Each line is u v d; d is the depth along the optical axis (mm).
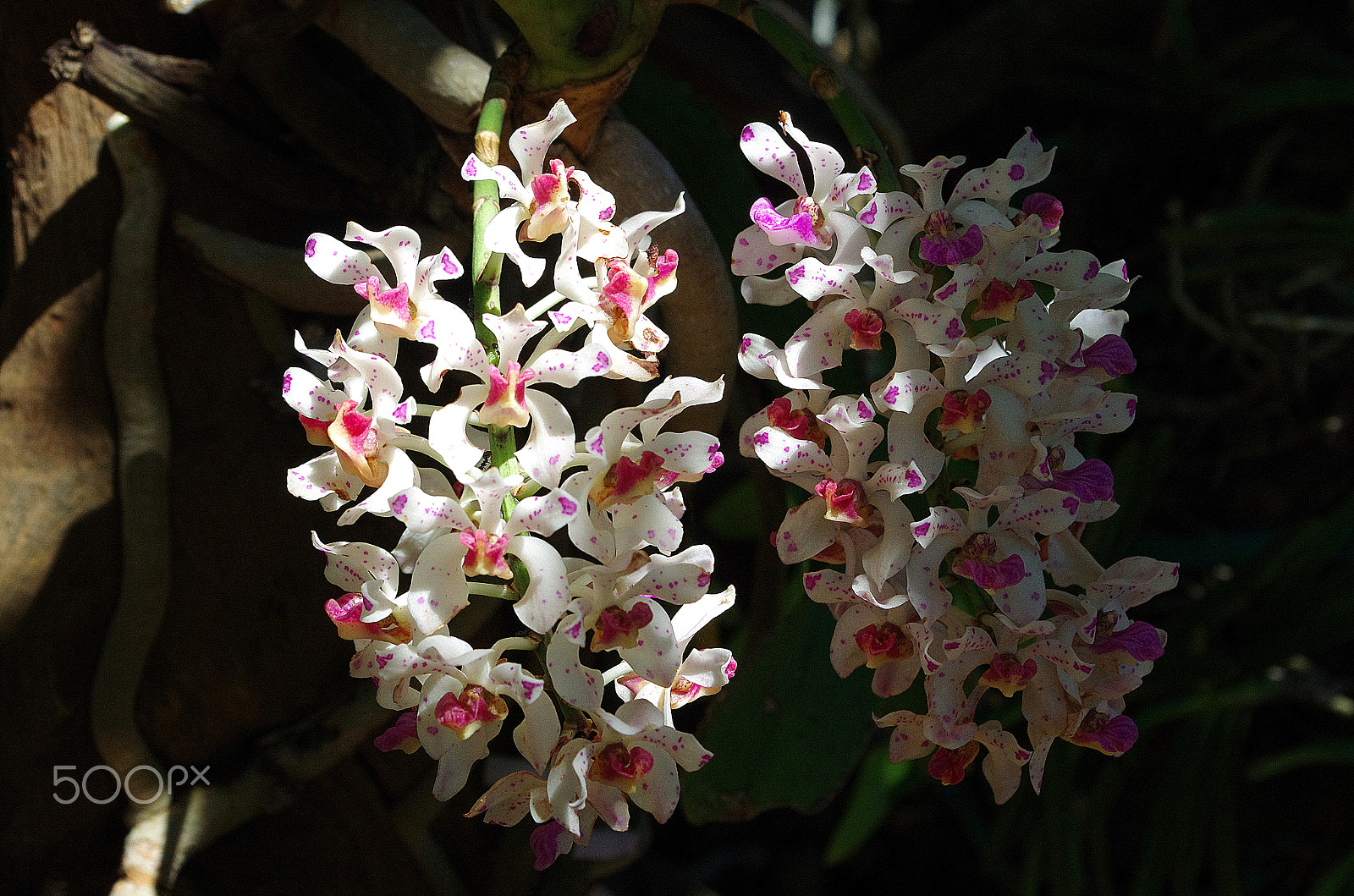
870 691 371
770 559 411
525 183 250
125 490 369
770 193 562
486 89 291
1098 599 263
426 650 230
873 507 260
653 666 239
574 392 375
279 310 380
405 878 405
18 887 371
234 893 382
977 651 257
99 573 371
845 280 256
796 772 368
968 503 257
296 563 377
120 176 371
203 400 376
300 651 378
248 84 369
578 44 291
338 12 344
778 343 402
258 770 378
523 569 239
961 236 256
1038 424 260
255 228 380
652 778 246
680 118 423
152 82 358
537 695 229
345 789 392
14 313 387
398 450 240
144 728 374
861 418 252
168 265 374
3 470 372
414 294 240
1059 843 569
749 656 417
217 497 375
